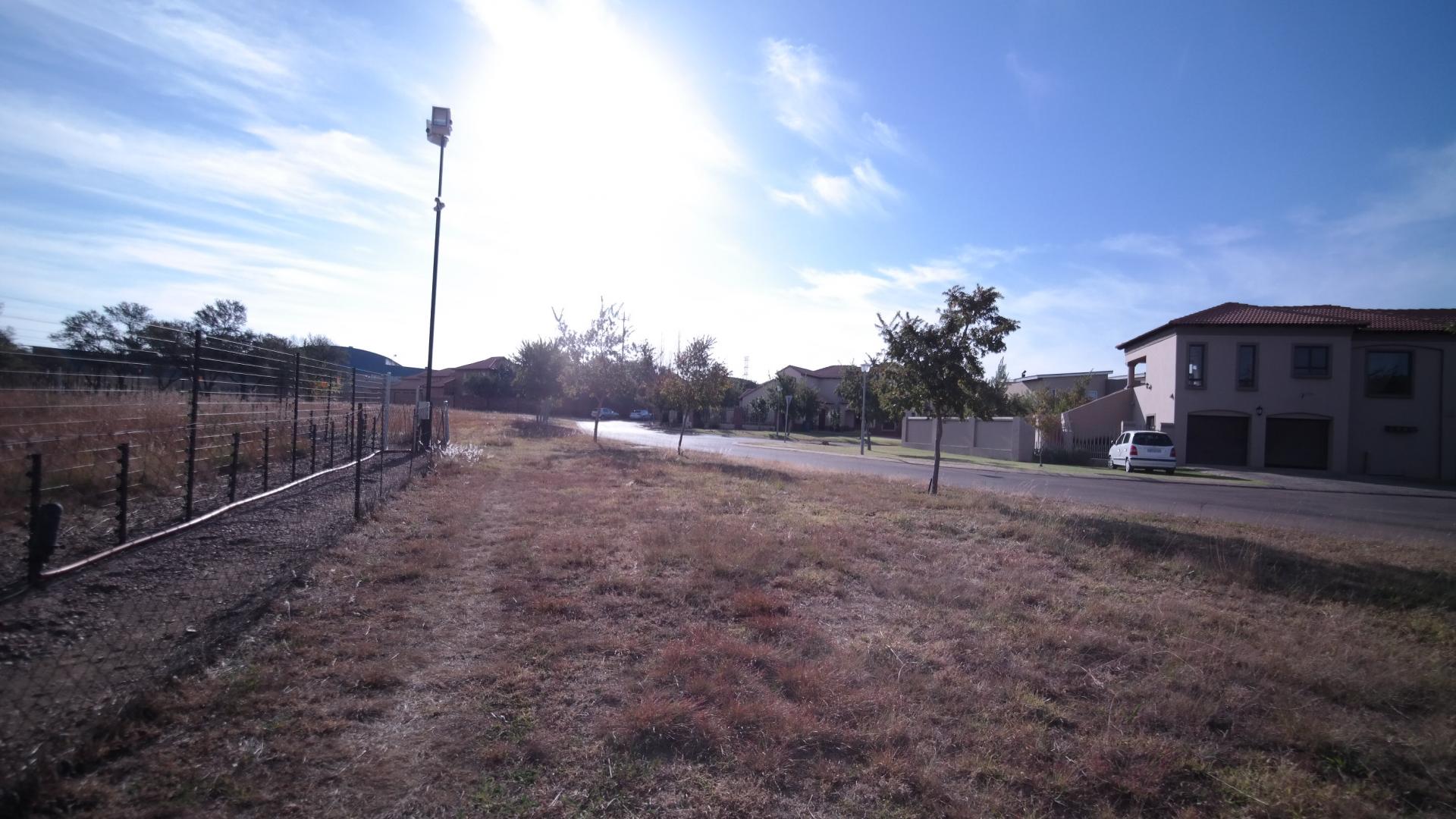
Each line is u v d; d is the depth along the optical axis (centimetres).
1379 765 394
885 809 338
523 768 358
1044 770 374
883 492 1439
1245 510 1577
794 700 437
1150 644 565
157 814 306
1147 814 346
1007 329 1450
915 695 452
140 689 407
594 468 1695
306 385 1521
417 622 551
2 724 365
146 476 940
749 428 6531
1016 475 2412
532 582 665
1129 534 1041
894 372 1503
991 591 707
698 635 532
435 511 999
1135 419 3619
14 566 609
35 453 571
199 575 638
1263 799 355
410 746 373
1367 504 1900
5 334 659
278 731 379
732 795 342
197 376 883
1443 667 542
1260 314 3281
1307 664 523
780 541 877
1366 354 3198
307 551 742
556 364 3544
